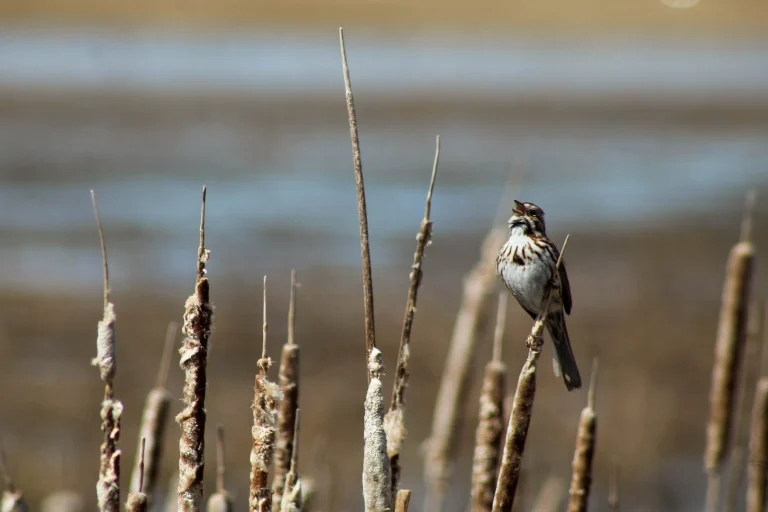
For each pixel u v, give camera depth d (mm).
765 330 7129
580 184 44844
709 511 7102
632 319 22891
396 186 43750
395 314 23719
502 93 99938
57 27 191500
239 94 93125
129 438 16172
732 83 116688
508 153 56062
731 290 6863
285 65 141500
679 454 16203
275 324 22609
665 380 18797
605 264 28969
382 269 28609
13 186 40625
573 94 98688
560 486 7418
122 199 38562
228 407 17438
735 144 59312
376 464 4195
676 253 30453
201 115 74062
